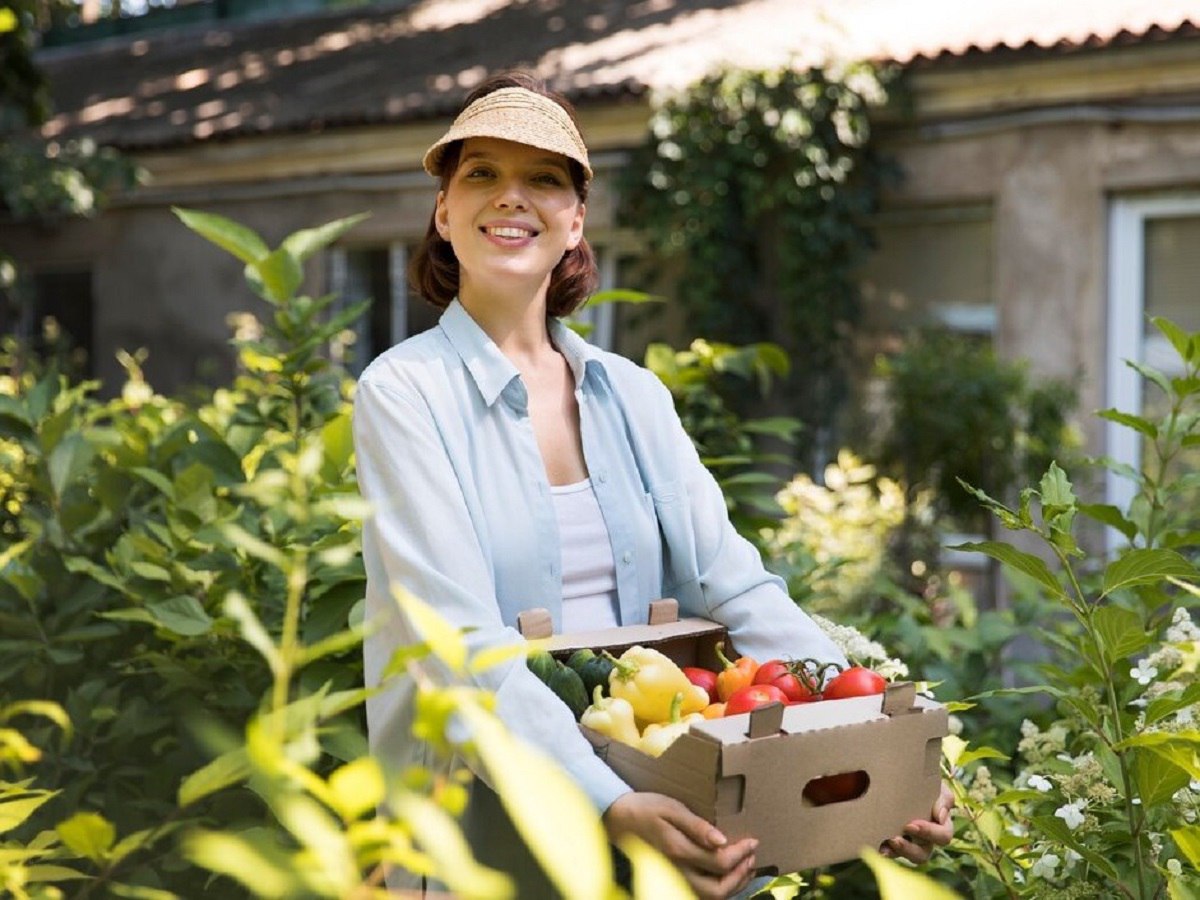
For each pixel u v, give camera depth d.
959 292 7.98
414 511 1.96
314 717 0.95
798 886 2.20
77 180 9.56
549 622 2.00
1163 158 7.20
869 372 8.23
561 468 2.18
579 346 2.25
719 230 8.19
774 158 8.10
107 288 11.28
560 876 0.65
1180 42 7.00
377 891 0.81
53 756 2.56
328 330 2.97
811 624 2.20
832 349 8.15
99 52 14.52
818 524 6.44
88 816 1.07
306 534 2.51
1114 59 7.20
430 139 9.34
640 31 9.82
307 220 10.04
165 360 11.02
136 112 11.47
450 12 12.28
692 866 1.70
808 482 6.80
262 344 3.06
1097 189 7.38
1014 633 3.02
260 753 0.83
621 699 1.88
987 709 2.88
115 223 11.20
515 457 2.09
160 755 2.74
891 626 3.07
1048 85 7.46
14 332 11.84
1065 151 7.45
